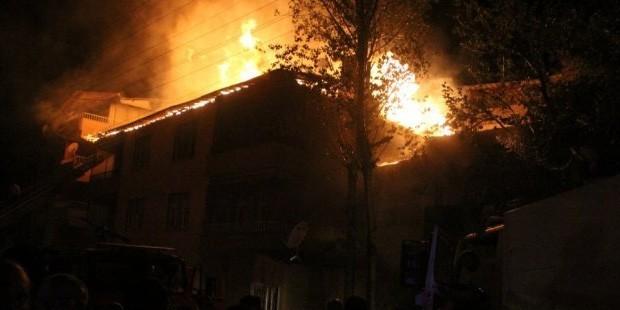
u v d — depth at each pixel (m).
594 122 13.34
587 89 14.16
